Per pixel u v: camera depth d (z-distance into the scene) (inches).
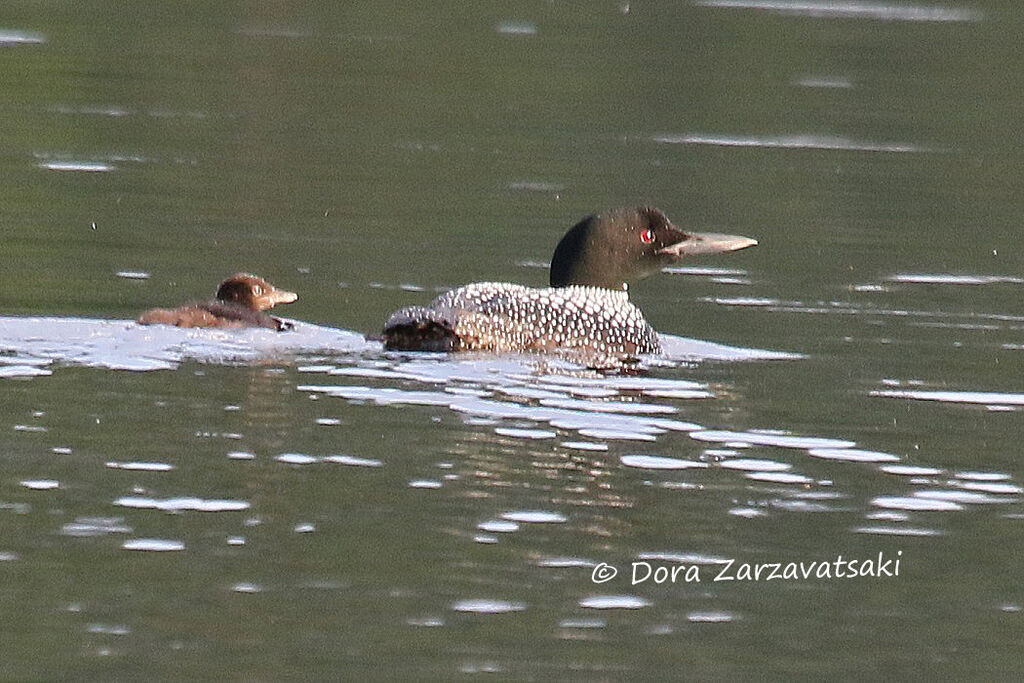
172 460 406.9
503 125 1022.4
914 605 351.9
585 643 326.3
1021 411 490.3
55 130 943.0
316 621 326.6
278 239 728.3
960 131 1047.6
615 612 340.2
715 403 487.5
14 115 974.4
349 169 887.1
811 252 740.7
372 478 402.3
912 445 451.5
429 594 341.4
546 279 679.1
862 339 586.2
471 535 371.6
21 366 482.9
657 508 393.4
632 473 417.4
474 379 495.2
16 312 573.9
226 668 306.7
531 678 309.6
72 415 438.6
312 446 422.9
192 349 511.2
